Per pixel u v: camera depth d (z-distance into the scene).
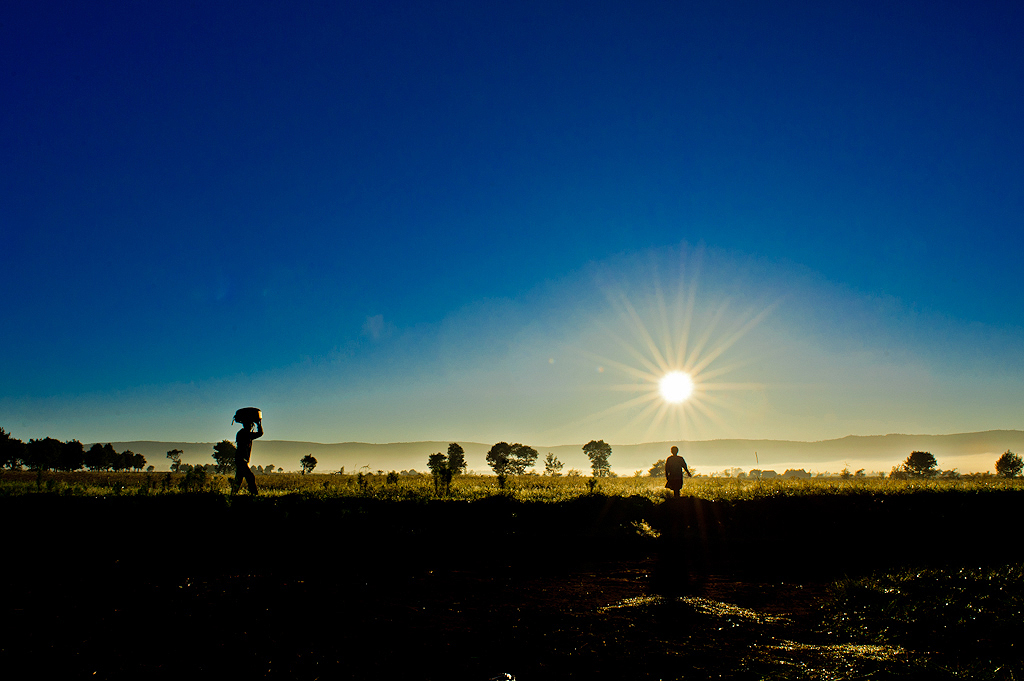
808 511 17.42
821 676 5.98
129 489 16.44
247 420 18.14
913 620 7.85
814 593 10.34
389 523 15.04
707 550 14.91
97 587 9.87
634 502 17.36
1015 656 6.61
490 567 12.41
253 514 14.15
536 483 29.14
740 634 7.60
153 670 6.23
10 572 11.09
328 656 6.72
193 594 9.41
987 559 14.00
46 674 6.09
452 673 6.20
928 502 18.25
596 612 8.72
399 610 8.77
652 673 6.13
